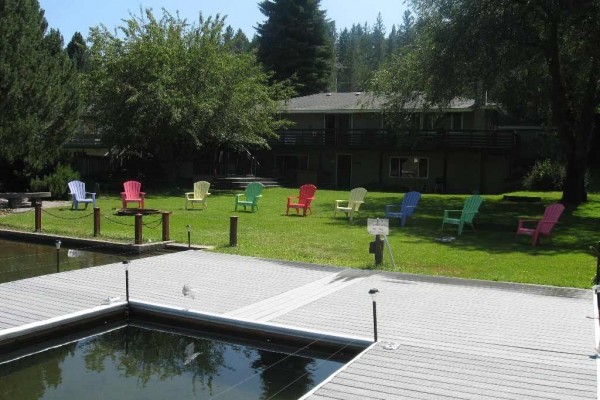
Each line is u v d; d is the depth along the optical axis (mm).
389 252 10703
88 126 27219
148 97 24859
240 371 6117
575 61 20703
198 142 25953
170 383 5793
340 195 25609
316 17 49219
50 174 21516
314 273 9859
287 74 48938
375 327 6289
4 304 7648
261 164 34969
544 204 21641
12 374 6031
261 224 16016
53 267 10938
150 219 16734
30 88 17906
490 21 18062
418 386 5133
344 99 35500
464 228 15852
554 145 27234
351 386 5125
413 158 31484
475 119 30875
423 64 20391
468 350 6086
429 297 8312
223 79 26719
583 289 8852
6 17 17406
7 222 15844
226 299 8133
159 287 8750
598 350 6004
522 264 10914
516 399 4883
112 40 26281
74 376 5984
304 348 6602
